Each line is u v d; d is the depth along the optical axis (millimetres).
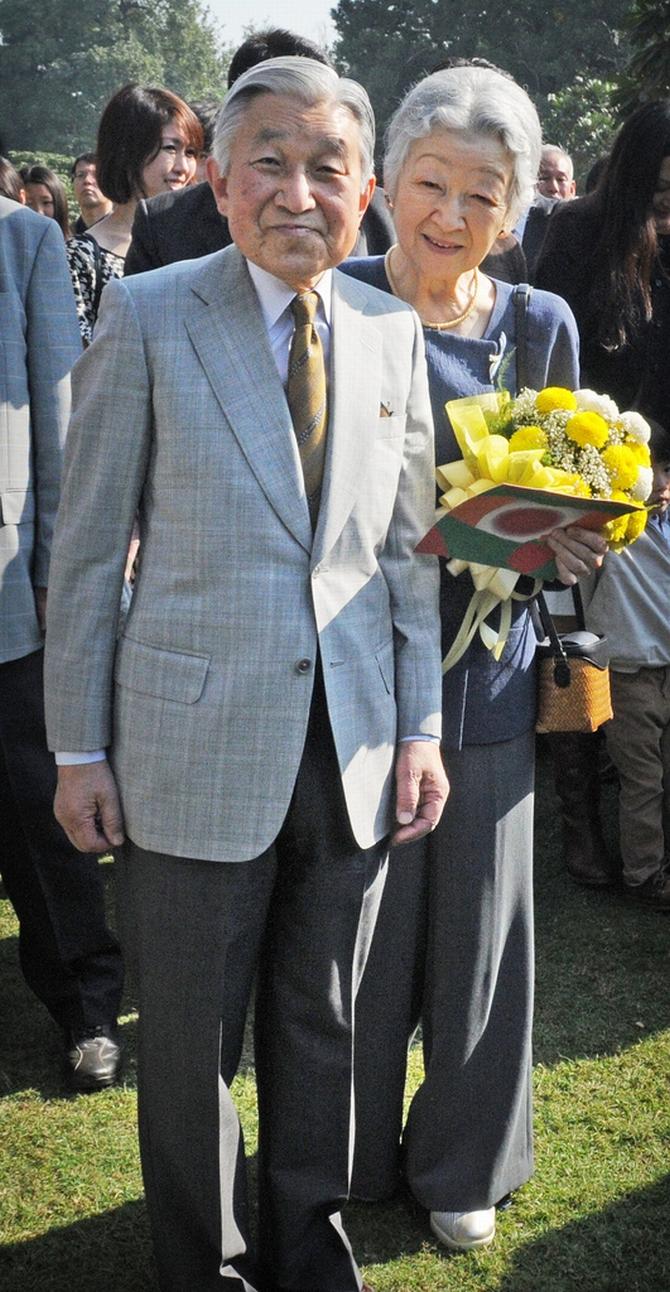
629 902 4043
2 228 3035
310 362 2109
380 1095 2627
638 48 9242
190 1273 2299
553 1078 3113
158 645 2123
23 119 65875
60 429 3062
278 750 2109
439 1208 2586
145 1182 2312
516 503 2189
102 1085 3090
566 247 3869
